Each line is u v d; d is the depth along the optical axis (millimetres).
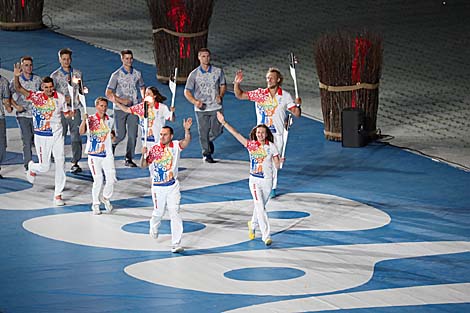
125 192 37250
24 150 38906
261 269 30375
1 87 37688
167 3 49906
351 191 37094
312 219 34344
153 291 28797
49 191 37500
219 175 38969
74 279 29641
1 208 35625
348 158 40750
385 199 36250
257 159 31797
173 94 36531
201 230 33531
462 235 32938
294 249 31891
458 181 38000
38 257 31281
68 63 38750
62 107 35781
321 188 37469
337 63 42031
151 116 36906
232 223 34156
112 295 28547
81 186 37969
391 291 28812
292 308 27688
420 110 47656
